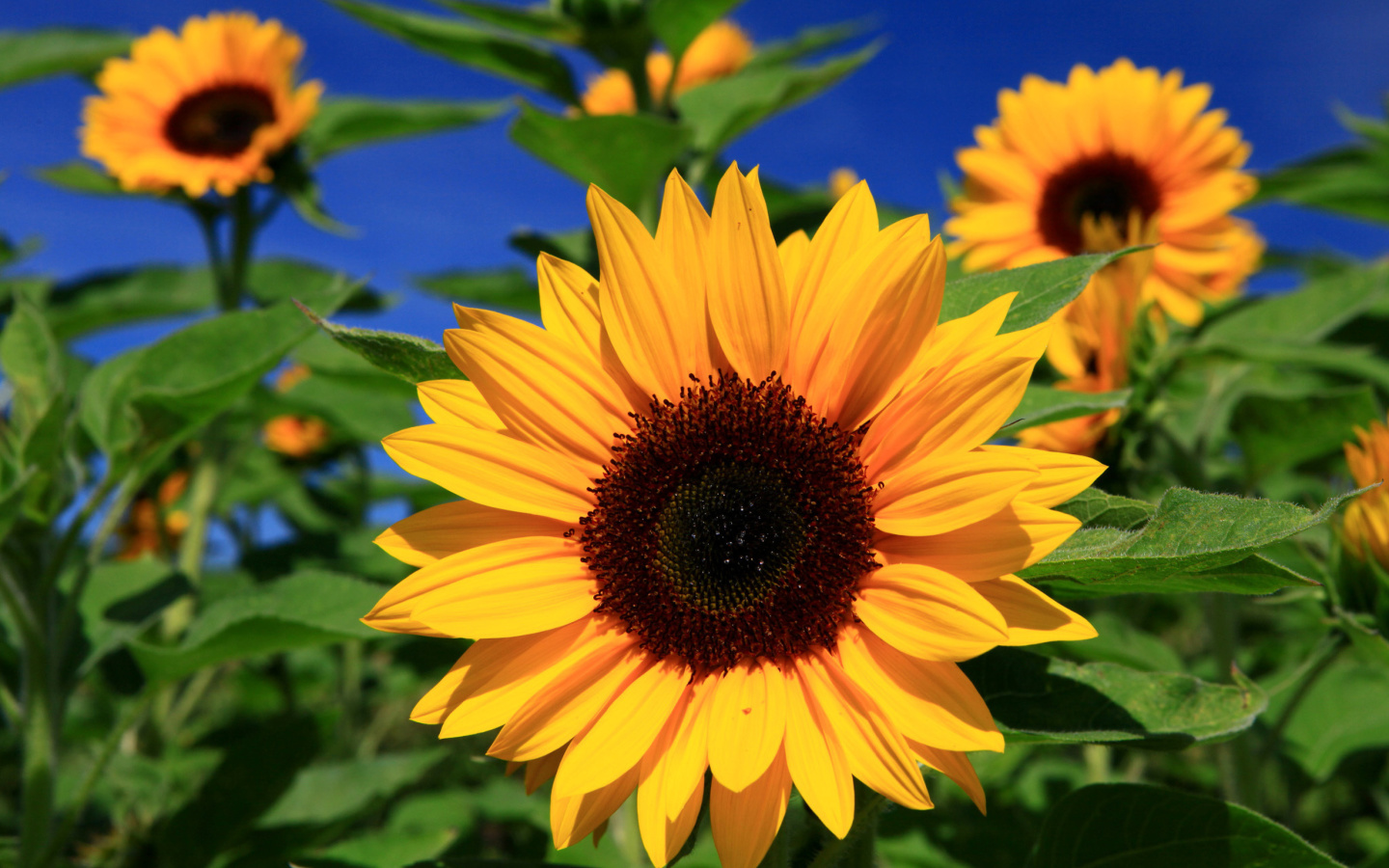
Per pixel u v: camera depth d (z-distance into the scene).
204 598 0.94
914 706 0.50
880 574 0.53
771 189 1.03
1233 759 0.75
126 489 0.76
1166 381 0.83
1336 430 0.78
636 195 0.87
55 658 0.75
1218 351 0.82
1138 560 0.47
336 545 0.99
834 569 0.56
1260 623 1.00
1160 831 0.61
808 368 0.58
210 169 0.98
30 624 0.75
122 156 0.99
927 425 0.54
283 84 1.00
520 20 0.93
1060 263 0.59
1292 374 0.95
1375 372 0.90
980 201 0.91
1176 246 0.87
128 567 0.82
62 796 0.86
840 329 0.57
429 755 0.82
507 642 0.57
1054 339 0.75
